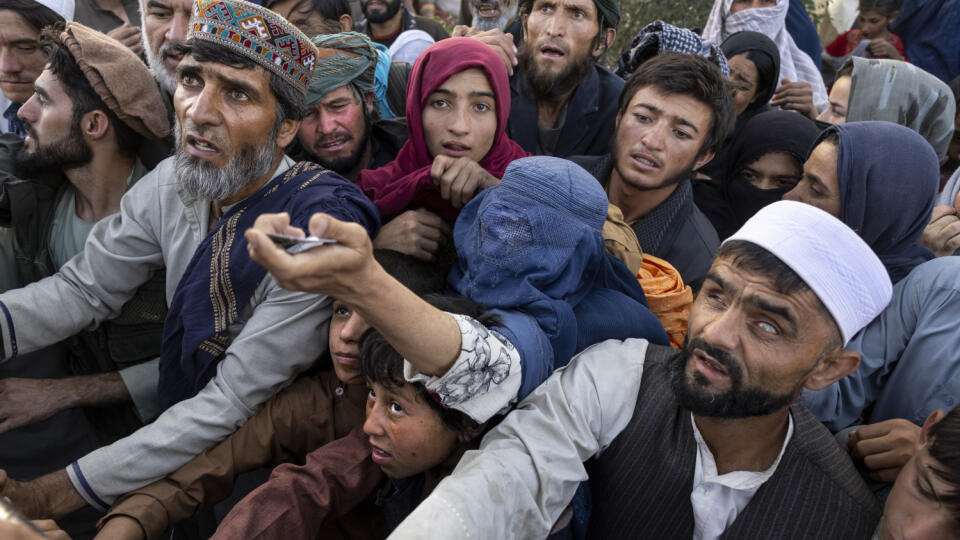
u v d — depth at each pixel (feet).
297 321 5.48
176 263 6.33
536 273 4.87
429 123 6.88
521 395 4.48
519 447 4.42
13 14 7.96
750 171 9.35
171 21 7.86
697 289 7.61
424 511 3.89
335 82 7.19
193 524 7.46
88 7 12.01
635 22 17.81
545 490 4.31
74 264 6.61
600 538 5.08
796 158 9.07
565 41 8.93
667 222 7.71
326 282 3.21
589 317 5.24
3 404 6.27
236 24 5.32
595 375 4.84
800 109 11.82
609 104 9.74
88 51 6.49
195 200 6.16
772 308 4.04
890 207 6.59
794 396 4.29
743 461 4.61
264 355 5.44
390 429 4.54
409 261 5.87
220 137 5.47
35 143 6.68
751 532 4.50
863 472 4.89
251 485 6.49
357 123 7.53
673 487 4.71
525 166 5.18
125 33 9.96
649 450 4.77
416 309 3.68
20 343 6.30
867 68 9.27
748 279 4.11
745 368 4.15
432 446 4.57
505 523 4.13
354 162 7.66
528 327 4.55
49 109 6.57
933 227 7.82
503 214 4.99
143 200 6.47
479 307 4.66
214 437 5.45
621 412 4.85
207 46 5.31
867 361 5.81
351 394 5.58
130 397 6.81
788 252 4.05
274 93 5.65
